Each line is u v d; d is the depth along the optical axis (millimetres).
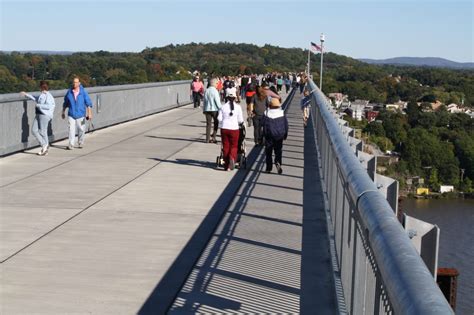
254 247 8609
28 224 9781
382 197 4340
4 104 16359
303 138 21812
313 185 13188
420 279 2430
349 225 5840
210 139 20938
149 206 11117
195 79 36906
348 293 5875
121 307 6418
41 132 17125
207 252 8359
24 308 6359
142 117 29734
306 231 9469
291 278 7352
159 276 7387
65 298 6660
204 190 12602
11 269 7594
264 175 14414
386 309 3145
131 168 15250
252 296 6742
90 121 22953
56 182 13328
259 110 19312
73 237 9055
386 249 3055
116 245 8664
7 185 12945
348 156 6633
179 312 6281
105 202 11422
